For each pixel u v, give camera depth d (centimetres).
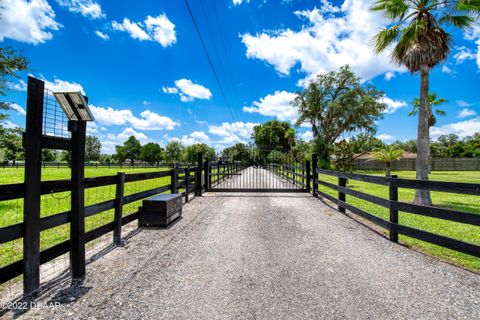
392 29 731
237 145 3434
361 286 236
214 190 887
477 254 259
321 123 2950
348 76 2719
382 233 410
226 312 195
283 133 5347
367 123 2789
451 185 295
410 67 726
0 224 468
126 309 199
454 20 679
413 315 192
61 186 244
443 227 474
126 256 309
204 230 423
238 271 268
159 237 385
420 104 734
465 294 223
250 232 412
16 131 993
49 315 191
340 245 351
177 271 267
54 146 235
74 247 249
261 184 1196
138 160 7938
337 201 589
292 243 358
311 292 225
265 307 202
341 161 1471
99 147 8731
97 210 304
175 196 492
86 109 253
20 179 1261
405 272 267
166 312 195
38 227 220
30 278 215
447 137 6975
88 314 192
